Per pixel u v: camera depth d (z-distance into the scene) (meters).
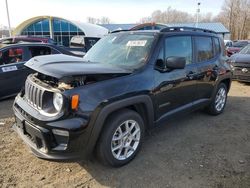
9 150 3.69
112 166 3.26
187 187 2.93
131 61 3.59
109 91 2.95
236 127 4.70
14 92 6.28
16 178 3.05
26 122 3.00
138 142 3.46
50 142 2.77
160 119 3.75
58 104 2.75
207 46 4.78
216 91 5.07
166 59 3.72
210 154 3.67
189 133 4.38
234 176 3.13
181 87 4.01
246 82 8.70
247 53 9.16
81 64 3.17
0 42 8.90
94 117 2.81
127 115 3.20
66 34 35.88
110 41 4.23
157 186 2.95
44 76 3.23
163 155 3.62
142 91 3.28
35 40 10.79
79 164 3.36
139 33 4.00
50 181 3.01
